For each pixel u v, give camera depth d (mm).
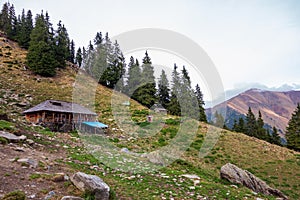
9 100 33844
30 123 23438
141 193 9062
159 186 10273
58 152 13000
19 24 80750
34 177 7797
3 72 47469
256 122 53406
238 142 28969
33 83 45438
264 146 29469
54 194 6871
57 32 77812
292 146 45281
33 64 52031
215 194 10570
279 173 22297
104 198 7258
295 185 20000
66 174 8953
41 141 14516
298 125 46219
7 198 5891
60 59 61438
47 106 26734
